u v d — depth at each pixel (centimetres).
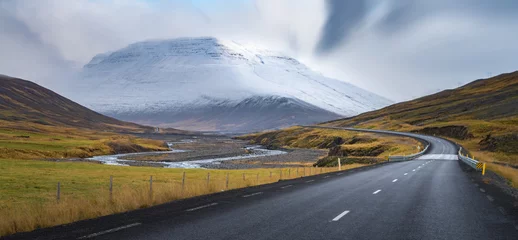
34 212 1285
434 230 1169
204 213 1425
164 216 1353
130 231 1096
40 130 17750
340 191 2214
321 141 14712
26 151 8044
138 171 5097
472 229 1190
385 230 1160
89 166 5656
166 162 8656
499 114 14938
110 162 7962
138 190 1894
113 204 1524
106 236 1031
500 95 18662
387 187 2455
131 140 14162
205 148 14712
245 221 1275
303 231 1130
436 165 5150
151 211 1462
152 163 8075
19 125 18250
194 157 10231
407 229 1179
